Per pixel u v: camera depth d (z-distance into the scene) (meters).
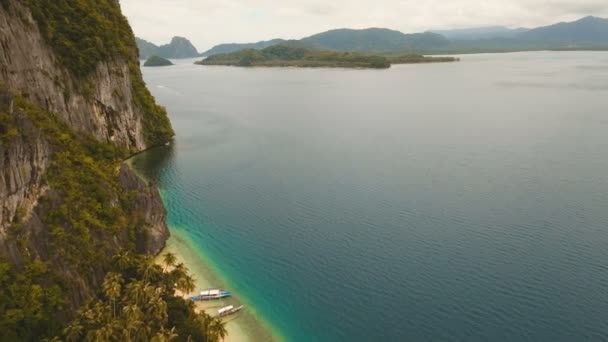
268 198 120.75
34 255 60.81
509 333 67.94
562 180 131.88
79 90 120.56
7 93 64.69
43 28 107.69
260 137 191.75
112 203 81.06
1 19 87.19
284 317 71.44
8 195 60.12
